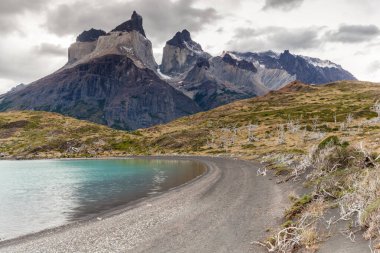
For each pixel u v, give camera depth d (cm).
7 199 5409
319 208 2720
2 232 3269
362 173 3150
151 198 4928
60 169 12294
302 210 2919
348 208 2383
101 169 11550
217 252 2230
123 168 11550
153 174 8925
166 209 3953
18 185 7462
